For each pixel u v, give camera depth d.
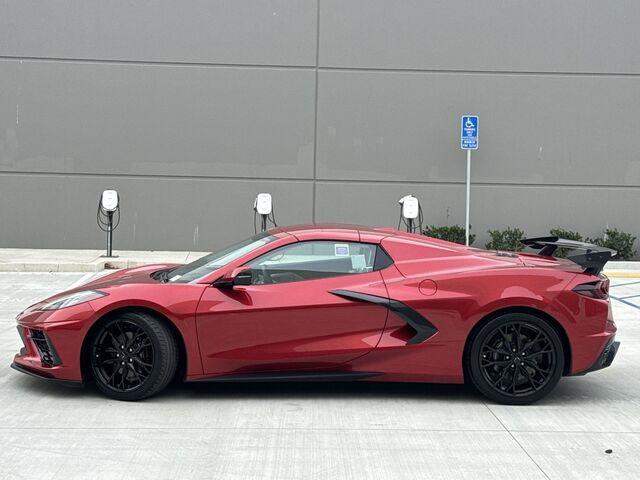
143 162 17.25
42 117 17.09
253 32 17.20
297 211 17.45
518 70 17.34
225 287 5.92
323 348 5.93
